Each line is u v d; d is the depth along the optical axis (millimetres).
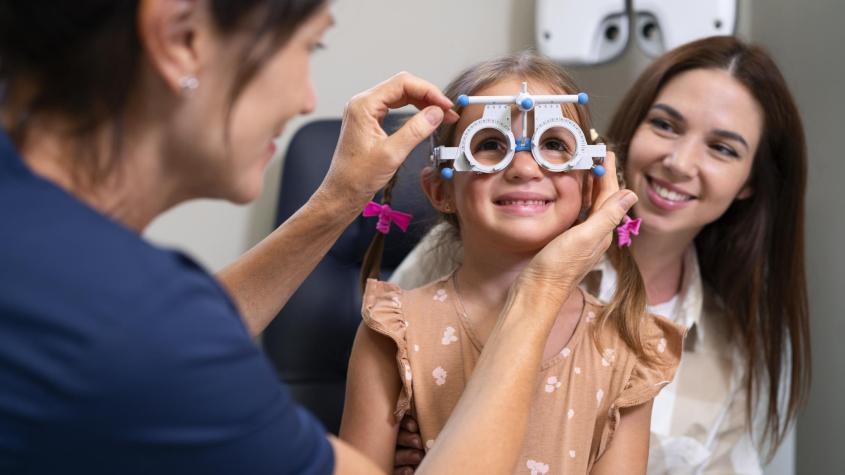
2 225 488
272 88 563
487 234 896
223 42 534
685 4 1530
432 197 989
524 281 767
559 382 915
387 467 921
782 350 1354
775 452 1369
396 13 1767
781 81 1266
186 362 499
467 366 929
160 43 512
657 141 1232
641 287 976
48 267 483
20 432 483
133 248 512
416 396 922
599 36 1609
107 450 496
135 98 537
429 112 835
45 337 476
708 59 1255
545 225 883
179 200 607
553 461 888
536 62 993
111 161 543
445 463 636
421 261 1281
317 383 1480
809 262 1637
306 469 567
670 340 949
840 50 1520
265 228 1799
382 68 1781
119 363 480
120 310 486
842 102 1521
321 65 1768
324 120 1562
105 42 513
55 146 541
